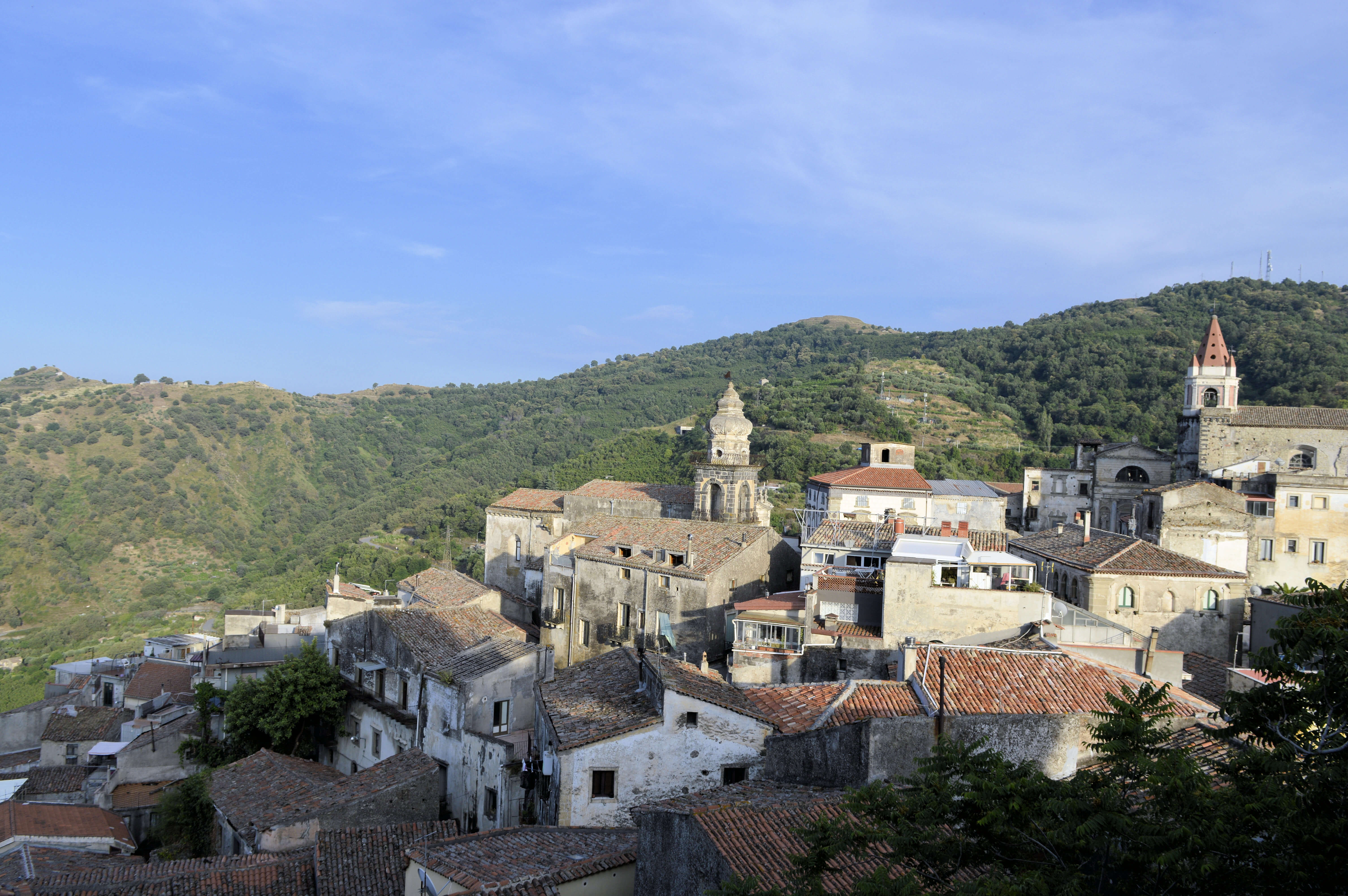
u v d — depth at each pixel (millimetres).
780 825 25453
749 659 47250
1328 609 20859
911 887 17844
